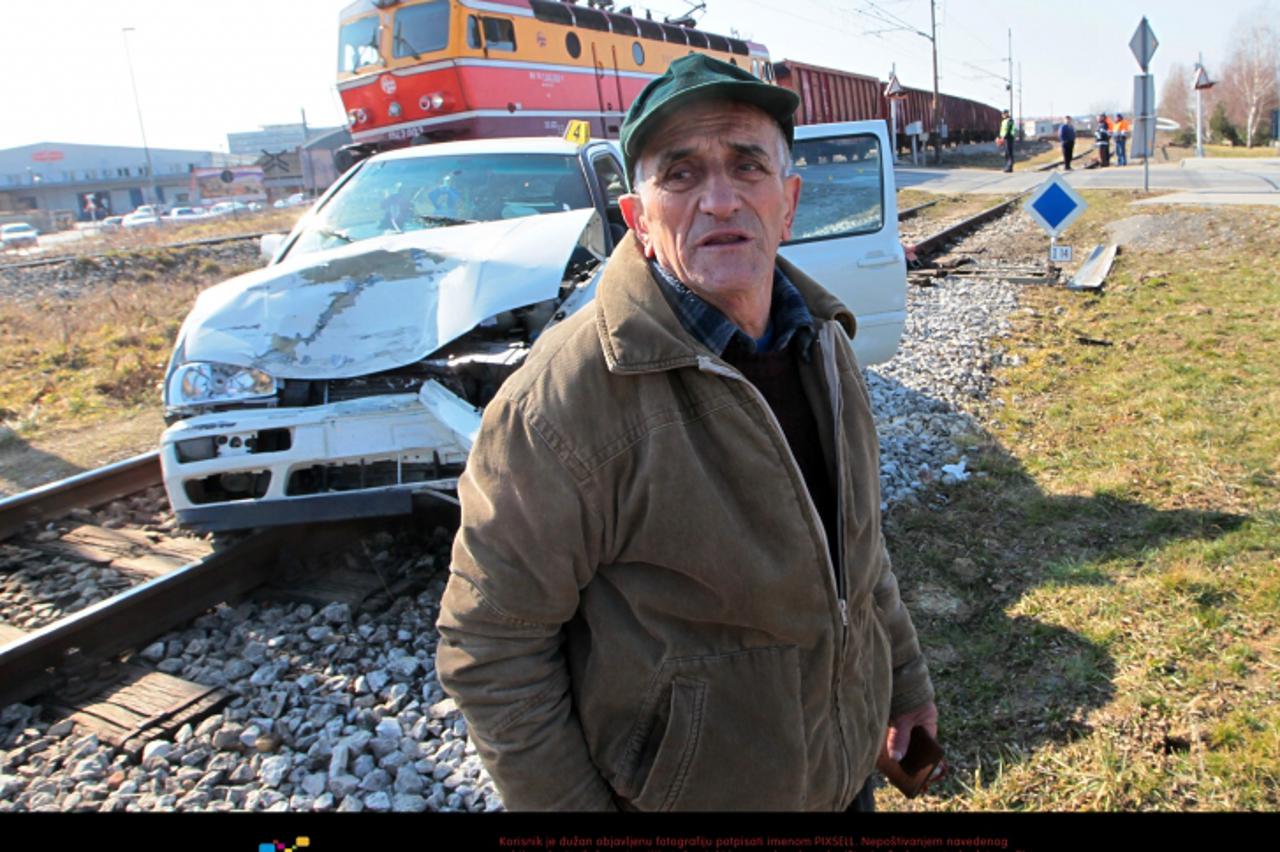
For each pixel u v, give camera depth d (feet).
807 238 19.80
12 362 28.91
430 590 13.14
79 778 9.12
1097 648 11.00
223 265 50.19
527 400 4.63
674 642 4.78
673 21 68.74
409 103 47.44
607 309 4.71
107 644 11.54
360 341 12.87
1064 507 15.21
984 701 10.30
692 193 4.96
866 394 5.70
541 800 4.79
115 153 400.88
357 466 12.97
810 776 5.16
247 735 9.66
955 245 51.88
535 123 50.52
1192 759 8.97
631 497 4.59
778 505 4.75
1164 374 22.21
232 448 12.39
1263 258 38.17
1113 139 130.52
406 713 10.13
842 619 5.11
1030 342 27.35
